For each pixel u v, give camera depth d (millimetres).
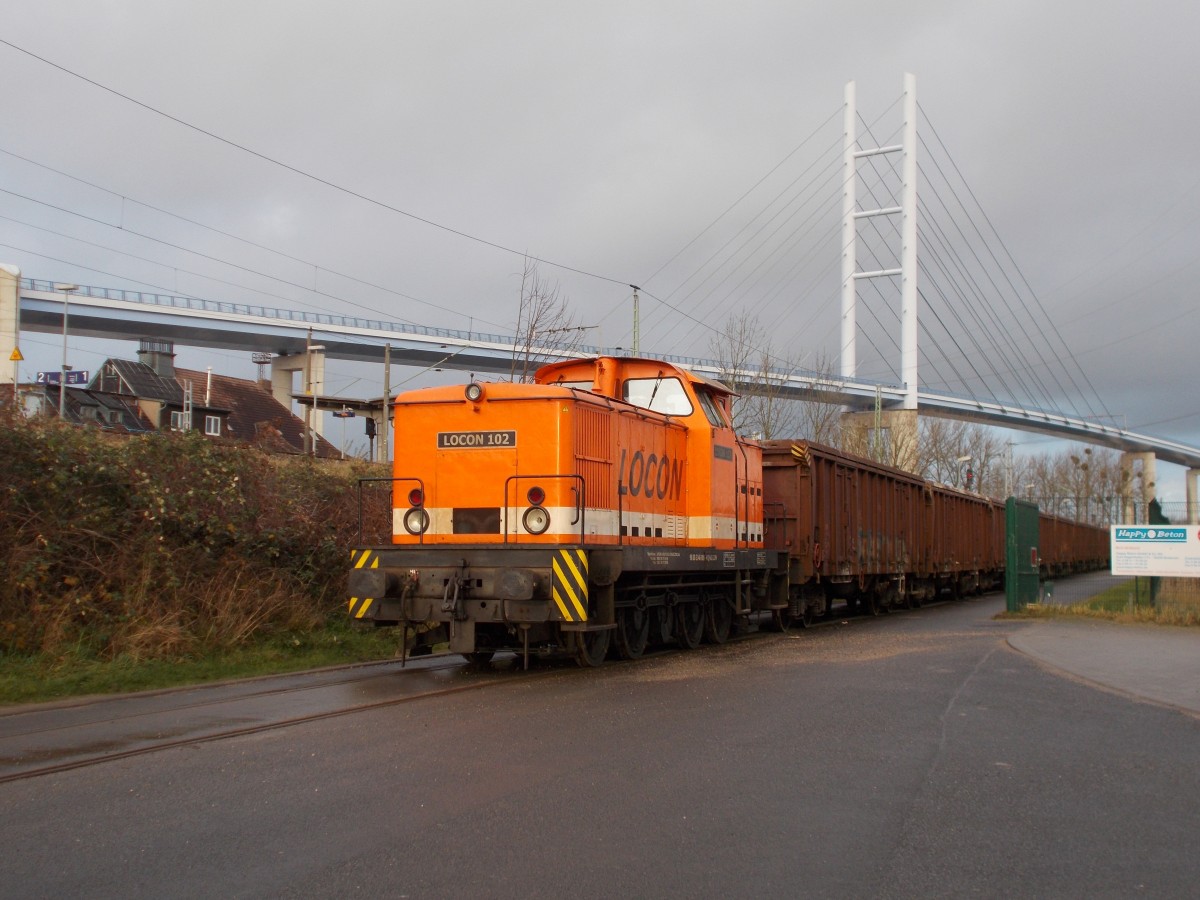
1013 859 5344
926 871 5137
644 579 13281
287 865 5105
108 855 5250
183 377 51688
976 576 35344
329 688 10891
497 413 12281
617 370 15477
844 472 21875
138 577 13086
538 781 6715
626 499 13375
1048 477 85938
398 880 4914
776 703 9727
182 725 8703
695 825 5785
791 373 43844
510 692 10414
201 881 4883
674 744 7855
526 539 11961
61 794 6406
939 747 7938
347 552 16719
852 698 10086
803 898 4738
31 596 12016
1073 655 13930
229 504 15227
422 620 11641
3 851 5312
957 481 70188
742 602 16938
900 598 26297
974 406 66812
